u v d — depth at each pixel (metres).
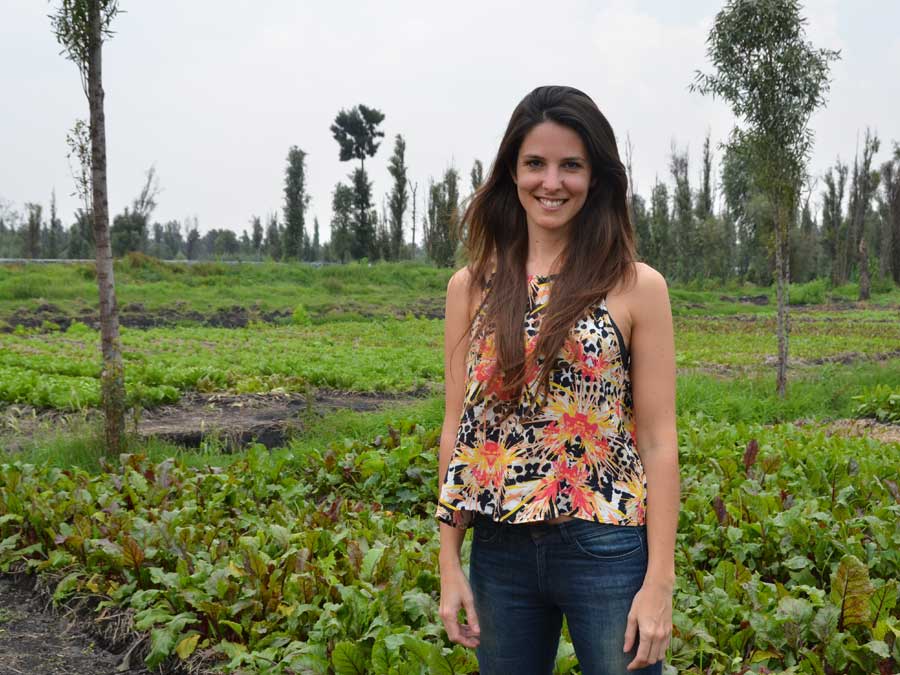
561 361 2.08
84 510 5.89
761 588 4.28
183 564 4.72
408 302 39.06
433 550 4.83
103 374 8.27
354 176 59.91
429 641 3.95
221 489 6.60
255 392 14.41
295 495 6.76
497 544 2.16
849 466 6.59
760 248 59.28
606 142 2.16
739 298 51.97
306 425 10.30
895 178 59.50
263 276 42.56
